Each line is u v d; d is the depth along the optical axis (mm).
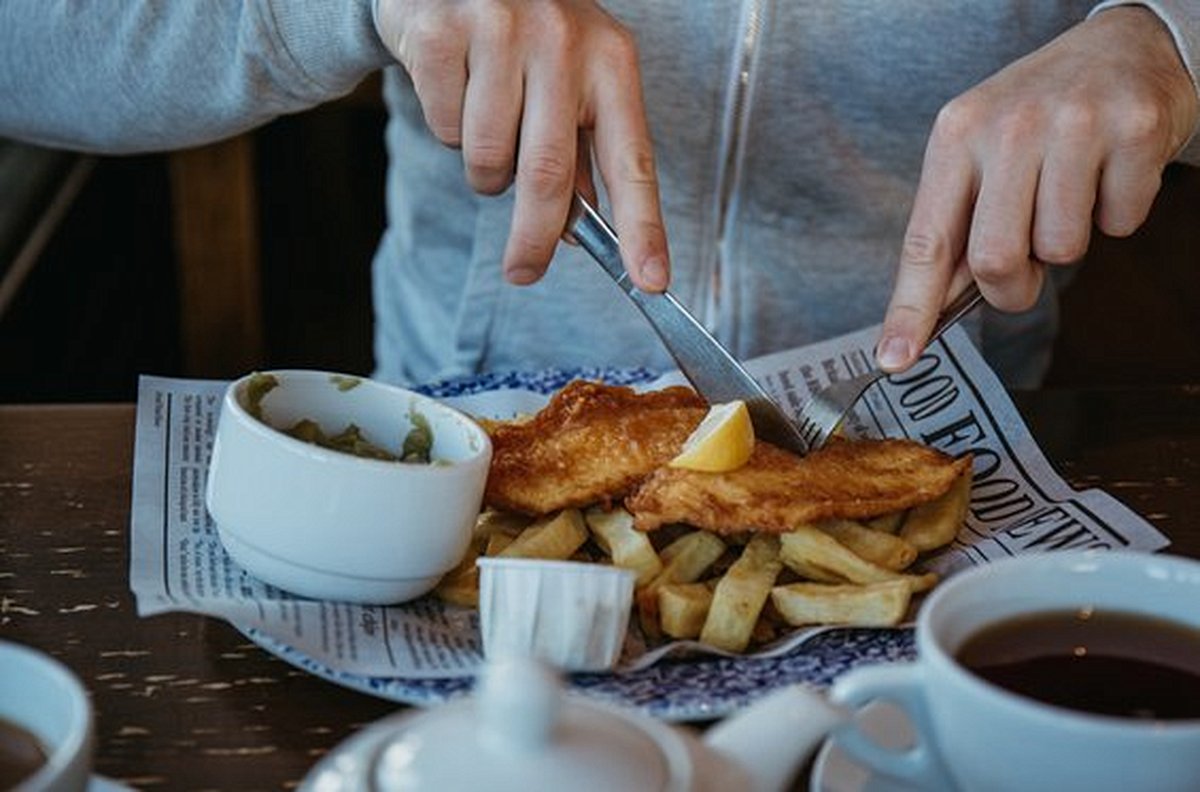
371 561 985
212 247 2209
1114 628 774
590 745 621
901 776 747
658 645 992
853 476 1114
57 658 956
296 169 2898
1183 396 1400
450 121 1202
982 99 1163
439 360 1753
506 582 920
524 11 1153
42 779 613
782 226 1614
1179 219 2762
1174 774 681
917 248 1150
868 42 1532
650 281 1110
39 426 1274
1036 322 1783
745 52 1524
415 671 913
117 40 1496
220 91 1489
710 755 664
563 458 1112
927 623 727
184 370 2445
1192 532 1176
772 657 972
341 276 3008
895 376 1296
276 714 909
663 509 1048
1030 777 698
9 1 1541
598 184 1579
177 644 976
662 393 1217
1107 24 1258
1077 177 1130
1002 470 1222
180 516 1099
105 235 2379
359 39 1346
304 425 1079
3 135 1696
